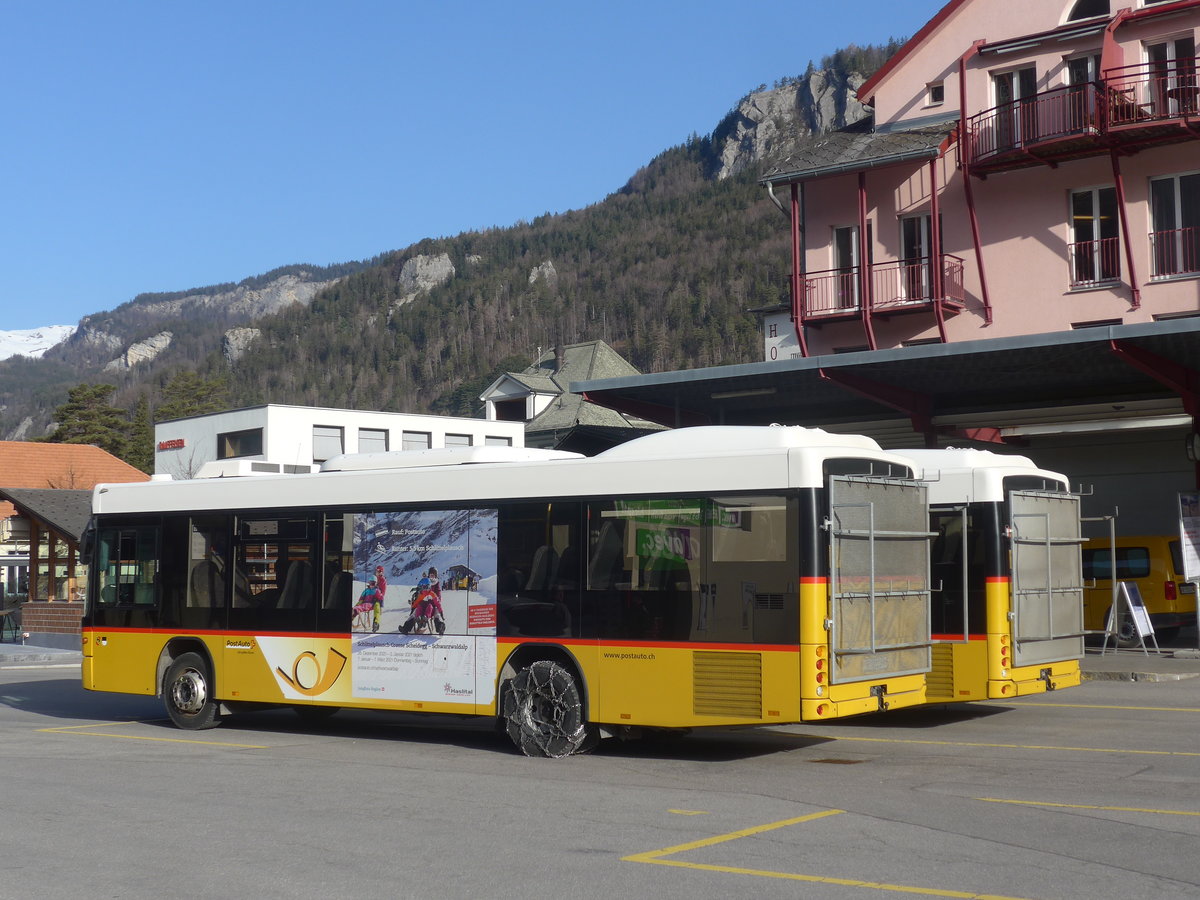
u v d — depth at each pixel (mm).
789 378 23922
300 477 14414
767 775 11062
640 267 193875
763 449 11242
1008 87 30344
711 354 164625
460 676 12961
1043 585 14516
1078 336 19797
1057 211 29172
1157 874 7168
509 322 194500
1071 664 14891
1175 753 11875
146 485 15805
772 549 11070
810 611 10820
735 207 199875
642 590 11836
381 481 13750
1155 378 21734
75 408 99125
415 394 187750
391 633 13484
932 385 24469
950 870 7309
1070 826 8531
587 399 26562
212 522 15102
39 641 34094
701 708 11359
